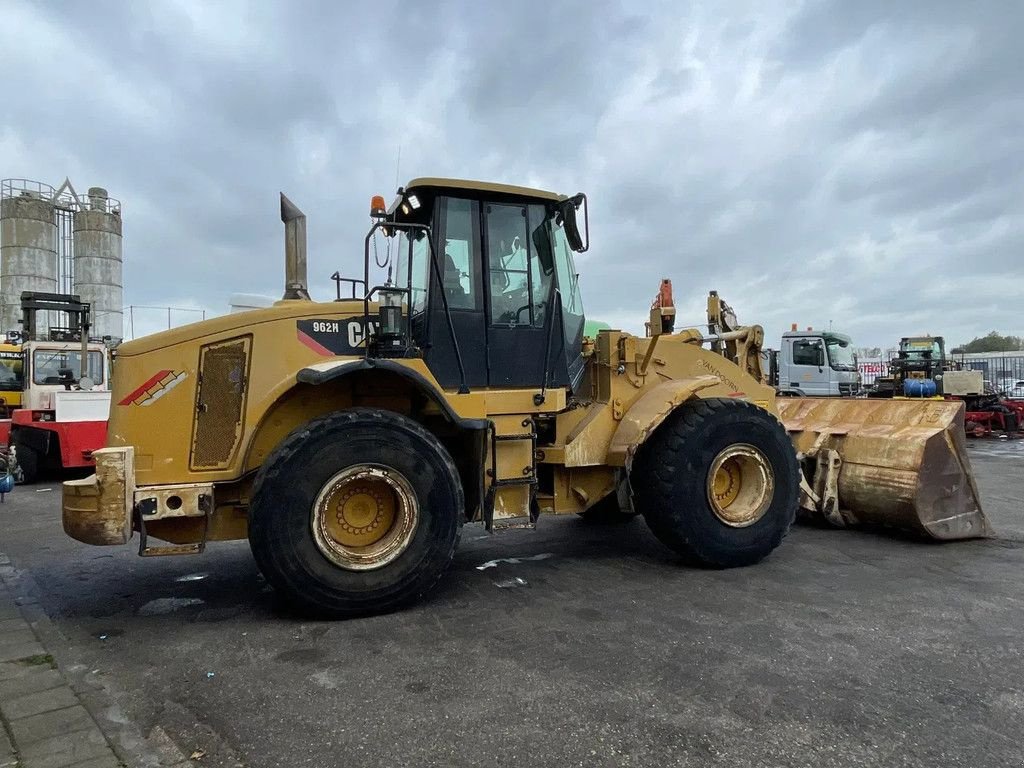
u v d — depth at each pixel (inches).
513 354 189.3
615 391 199.3
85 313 492.4
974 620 146.6
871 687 114.0
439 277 177.5
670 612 153.6
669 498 186.7
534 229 194.5
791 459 202.1
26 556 218.1
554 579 183.2
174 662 128.3
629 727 101.2
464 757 93.5
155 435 156.6
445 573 189.8
